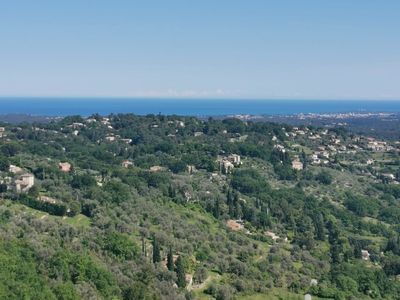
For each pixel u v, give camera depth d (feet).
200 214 555.69
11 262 301.02
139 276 360.69
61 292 292.40
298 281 428.56
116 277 343.26
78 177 553.64
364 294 440.04
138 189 571.69
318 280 445.78
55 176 570.87
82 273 322.75
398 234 634.84
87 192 509.35
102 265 350.84
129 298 323.16
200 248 451.94
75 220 449.48
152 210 506.89
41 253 327.88
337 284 440.86
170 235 456.04
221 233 508.94
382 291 447.83
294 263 475.72
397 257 530.68
